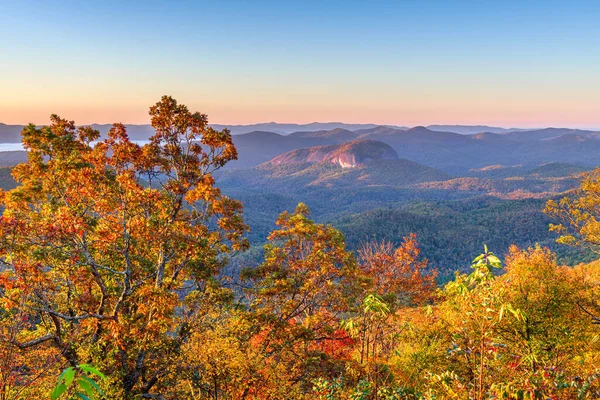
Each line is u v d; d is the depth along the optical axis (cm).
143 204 1645
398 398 701
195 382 1447
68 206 1541
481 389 511
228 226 1919
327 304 2030
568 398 504
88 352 1415
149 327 1442
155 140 1727
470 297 550
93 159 1574
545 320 1207
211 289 1848
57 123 1650
